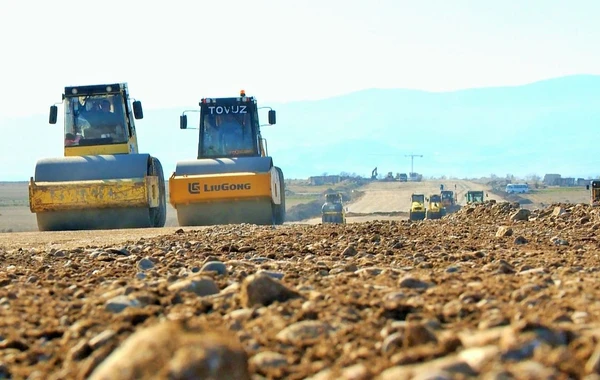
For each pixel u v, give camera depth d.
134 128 43.59
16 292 10.17
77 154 41.62
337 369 5.70
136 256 15.36
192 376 4.75
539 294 8.04
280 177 43.25
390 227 23.16
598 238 18.00
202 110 44.41
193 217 40.12
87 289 10.27
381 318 7.43
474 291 8.71
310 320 7.27
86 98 41.94
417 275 10.77
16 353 6.86
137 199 38.53
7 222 126.75
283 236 20.23
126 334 6.88
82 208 38.53
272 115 44.72
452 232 20.81
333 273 11.59
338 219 80.38
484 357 5.34
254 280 8.30
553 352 5.34
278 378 5.78
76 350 6.46
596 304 7.73
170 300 8.63
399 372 5.16
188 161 41.28
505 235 19.47
